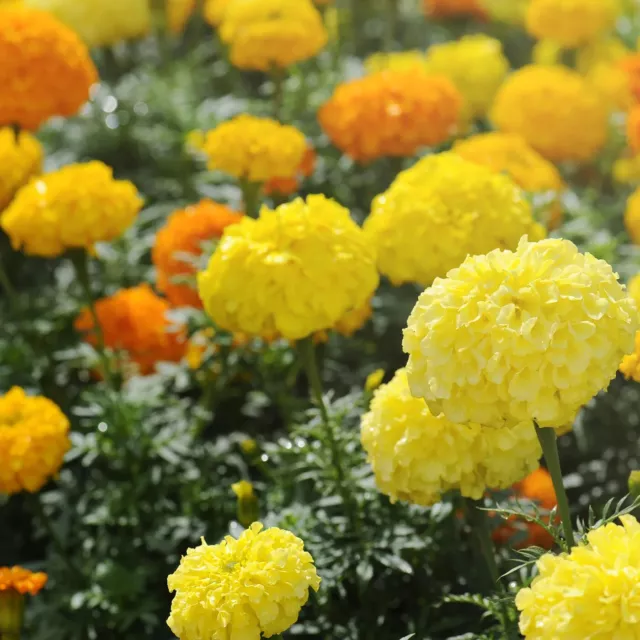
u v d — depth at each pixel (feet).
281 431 16.07
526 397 7.97
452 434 10.09
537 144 20.56
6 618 11.63
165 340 16.38
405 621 12.17
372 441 10.55
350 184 19.17
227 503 14.14
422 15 28.71
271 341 14.52
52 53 17.90
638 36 26.30
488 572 11.59
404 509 11.91
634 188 20.52
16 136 18.65
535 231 13.66
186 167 20.90
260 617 8.46
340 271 11.20
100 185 14.52
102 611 13.89
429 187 13.37
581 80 21.53
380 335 16.79
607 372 8.11
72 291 19.15
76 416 16.60
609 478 13.85
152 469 14.67
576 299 8.00
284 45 19.89
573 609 7.25
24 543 16.15
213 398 15.72
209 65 26.45
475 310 8.18
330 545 11.64
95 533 15.03
